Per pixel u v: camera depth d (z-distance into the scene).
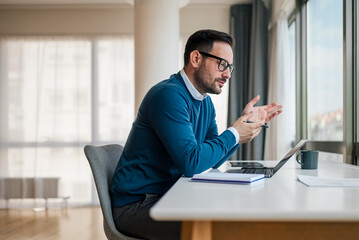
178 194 1.04
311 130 3.83
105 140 5.34
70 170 5.34
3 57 5.38
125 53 5.36
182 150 1.44
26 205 5.29
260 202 0.91
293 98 4.25
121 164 1.59
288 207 0.83
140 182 1.52
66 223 4.25
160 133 1.47
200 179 1.34
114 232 1.45
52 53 5.38
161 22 4.05
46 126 5.36
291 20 4.40
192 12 5.28
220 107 5.13
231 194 1.04
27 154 5.35
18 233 3.77
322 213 0.79
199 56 1.63
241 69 5.01
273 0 4.41
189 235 0.83
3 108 5.36
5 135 5.35
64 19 5.39
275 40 4.32
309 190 1.12
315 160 1.88
